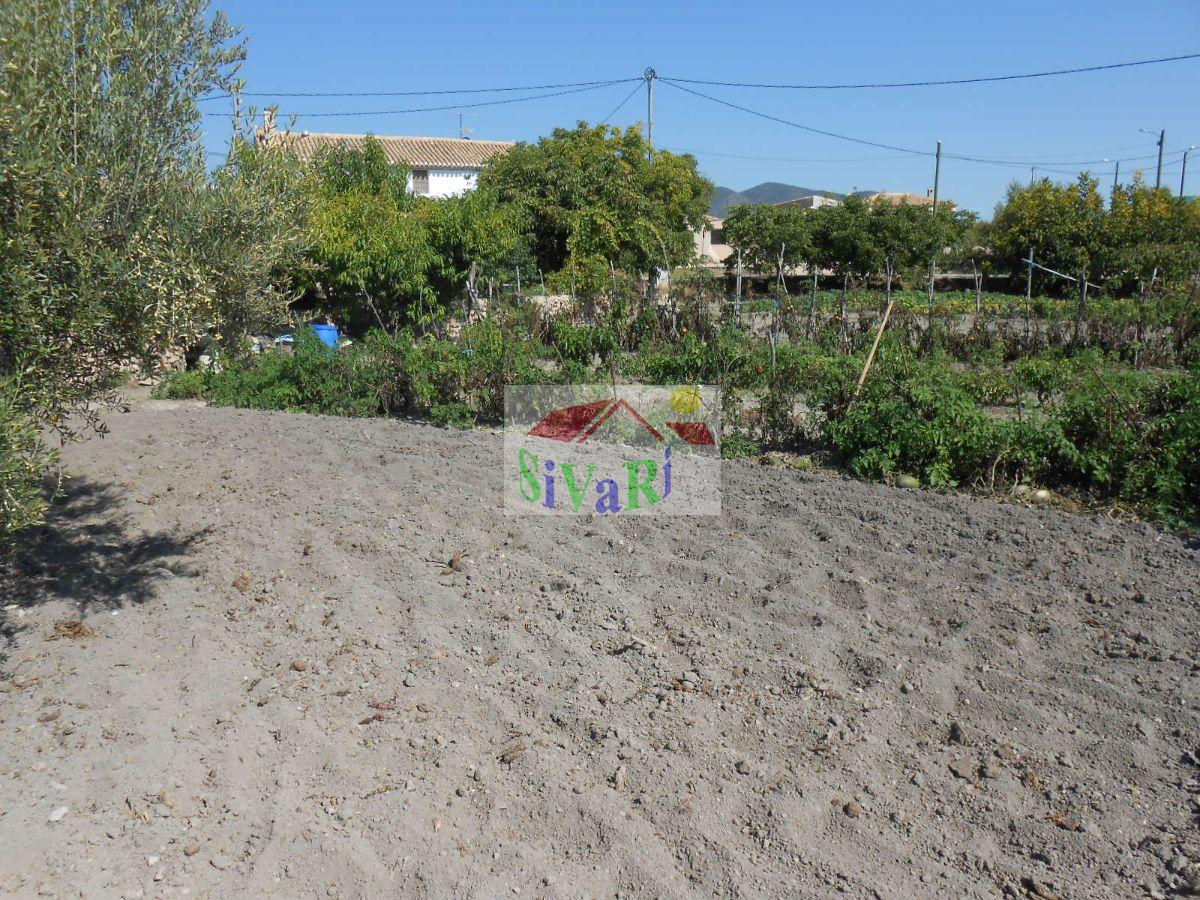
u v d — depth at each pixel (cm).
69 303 448
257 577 633
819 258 3431
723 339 1241
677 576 612
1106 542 636
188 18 501
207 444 1037
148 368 488
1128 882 331
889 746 416
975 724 430
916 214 3369
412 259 1731
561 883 337
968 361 1520
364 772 404
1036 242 3125
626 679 480
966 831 361
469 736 432
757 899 327
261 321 577
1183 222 3062
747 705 452
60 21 438
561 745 422
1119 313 1574
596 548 666
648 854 349
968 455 779
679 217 3098
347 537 702
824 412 939
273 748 422
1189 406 758
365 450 969
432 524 725
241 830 367
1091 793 380
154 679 488
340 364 1247
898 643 506
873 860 346
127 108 467
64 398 476
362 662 504
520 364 1076
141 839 361
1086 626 518
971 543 646
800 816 370
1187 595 547
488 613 561
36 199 429
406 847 356
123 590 611
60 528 740
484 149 4431
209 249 511
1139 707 436
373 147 2177
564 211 2612
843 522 696
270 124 561
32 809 376
